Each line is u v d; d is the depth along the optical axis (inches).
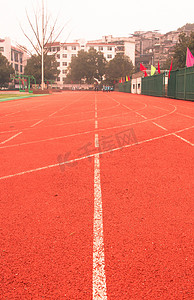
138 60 4982.8
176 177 181.8
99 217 126.4
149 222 120.7
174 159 227.1
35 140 316.8
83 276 86.1
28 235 111.9
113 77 3956.7
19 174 193.9
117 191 158.4
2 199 150.2
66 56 4697.3
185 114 550.0
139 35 6318.9
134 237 108.5
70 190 161.3
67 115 567.5
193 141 297.0
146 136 327.3
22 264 92.9
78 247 102.2
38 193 157.8
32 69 3444.9
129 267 90.0
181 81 1005.8
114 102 960.3
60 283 83.3
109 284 82.4
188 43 1873.8
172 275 85.8
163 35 5743.1
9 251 100.9
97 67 4035.4
